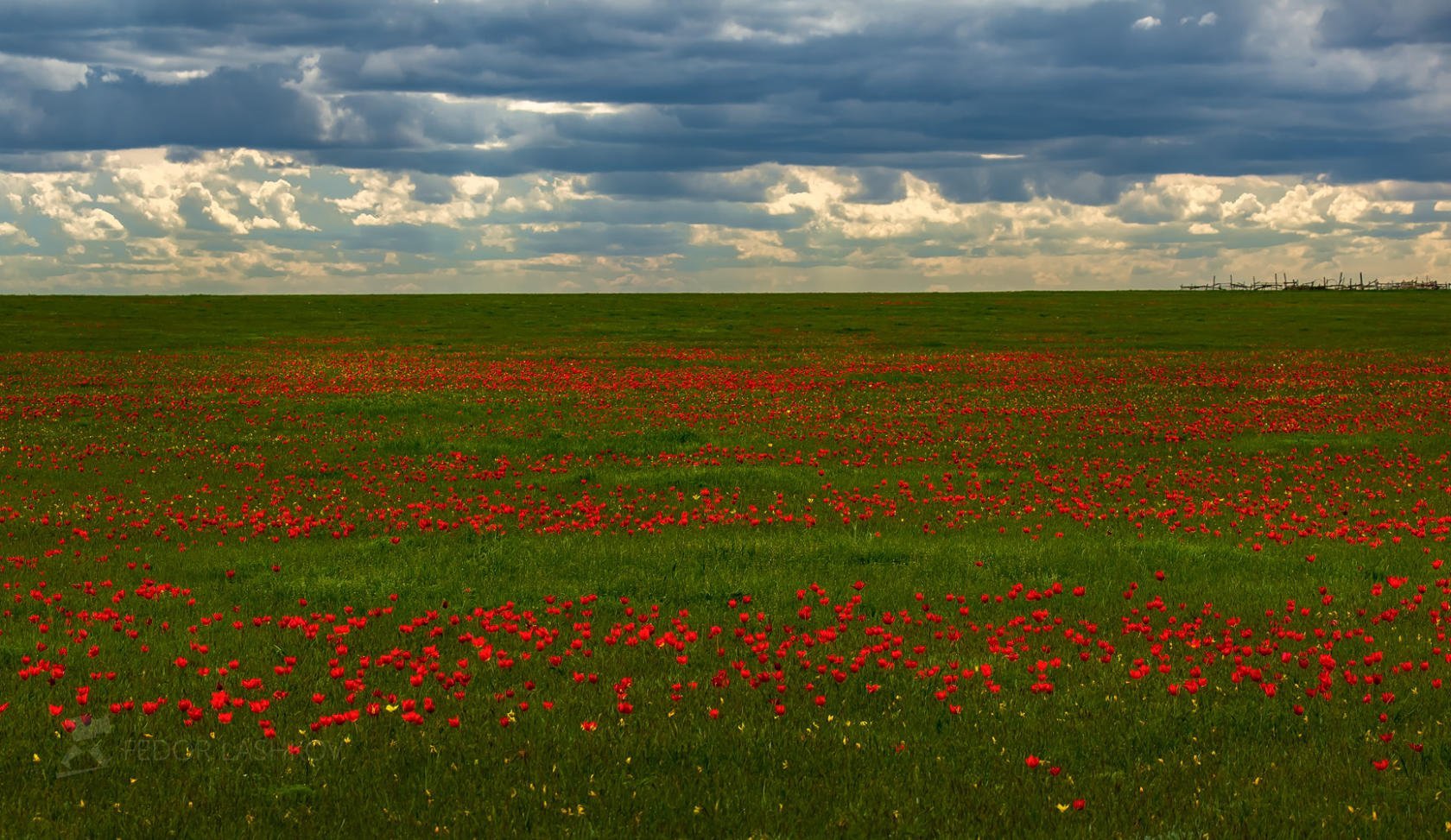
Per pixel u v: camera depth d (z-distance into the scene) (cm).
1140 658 1181
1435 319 7406
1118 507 2127
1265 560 1638
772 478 2414
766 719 999
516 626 1295
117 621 1288
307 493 2322
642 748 930
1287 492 2253
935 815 808
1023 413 3525
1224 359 5191
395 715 1005
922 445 2964
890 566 1628
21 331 6862
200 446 2952
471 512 2111
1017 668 1148
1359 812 800
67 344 6159
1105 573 1576
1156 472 2516
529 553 1720
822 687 1088
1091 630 1257
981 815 808
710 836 782
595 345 6209
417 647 1240
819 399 3941
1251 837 769
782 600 1442
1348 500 2180
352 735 956
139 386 4312
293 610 1405
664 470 2628
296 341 6475
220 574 1611
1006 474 2523
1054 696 1058
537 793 845
